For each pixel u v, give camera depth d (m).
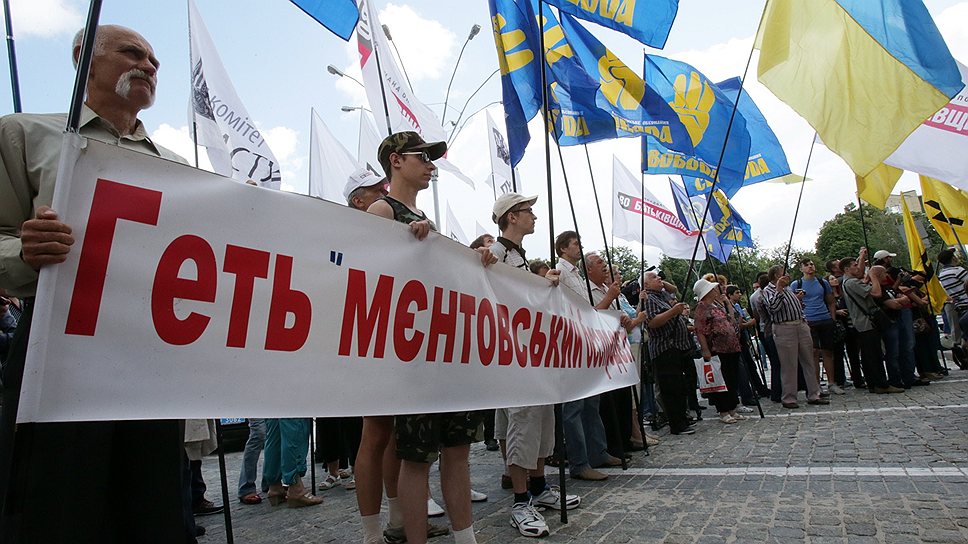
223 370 1.66
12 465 1.34
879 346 8.30
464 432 2.61
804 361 7.81
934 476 3.64
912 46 3.91
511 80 4.52
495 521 3.57
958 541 2.58
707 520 3.19
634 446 5.65
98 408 1.42
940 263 9.95
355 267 2.10
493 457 6.25
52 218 1.40
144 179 1.58
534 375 3.11
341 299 2.02
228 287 1.71
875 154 3.93
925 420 5.62
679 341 6.60
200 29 5.87
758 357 9.92
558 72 4.96
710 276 7.86
